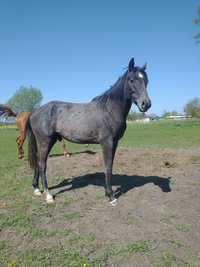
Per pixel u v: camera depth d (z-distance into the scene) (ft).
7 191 23.49
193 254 13.39
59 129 19.85
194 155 37.22
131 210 18.40
